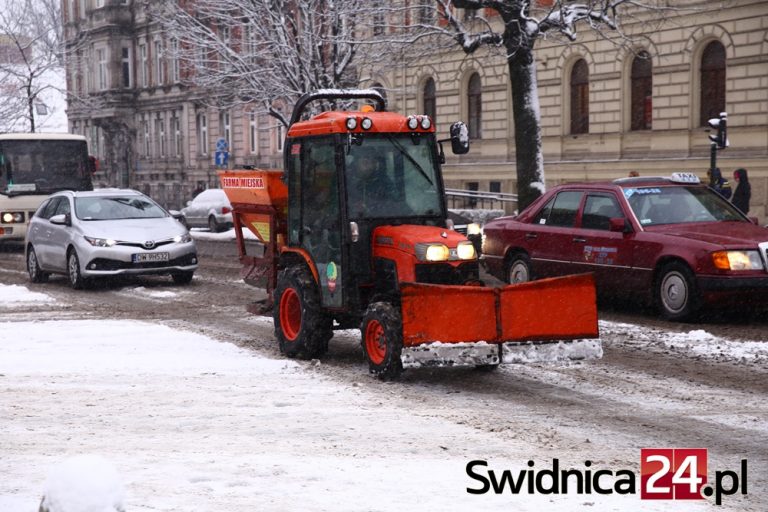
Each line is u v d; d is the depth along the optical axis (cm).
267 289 1977
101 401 1445
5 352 1867
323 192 1711
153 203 3228
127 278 3303
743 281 2047
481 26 6103
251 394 1484
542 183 3766
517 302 1496
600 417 1330
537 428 1270
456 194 5591
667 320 2173
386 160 1691
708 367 1680
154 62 10331
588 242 2331
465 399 1446
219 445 1188
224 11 4744
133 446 1186
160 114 10306
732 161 4781
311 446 1181
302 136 1753
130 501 959
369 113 1725
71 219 3064
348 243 1645
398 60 4531
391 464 1102
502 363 1487
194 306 2570
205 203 6250
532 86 3750
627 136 5388
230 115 9050
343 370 1675
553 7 3825
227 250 4312
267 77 4519
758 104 4672
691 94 5000
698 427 1273
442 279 1579
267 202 1923
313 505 951
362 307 1664
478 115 6450
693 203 2308
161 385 1556
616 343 1916
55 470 672
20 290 2909
